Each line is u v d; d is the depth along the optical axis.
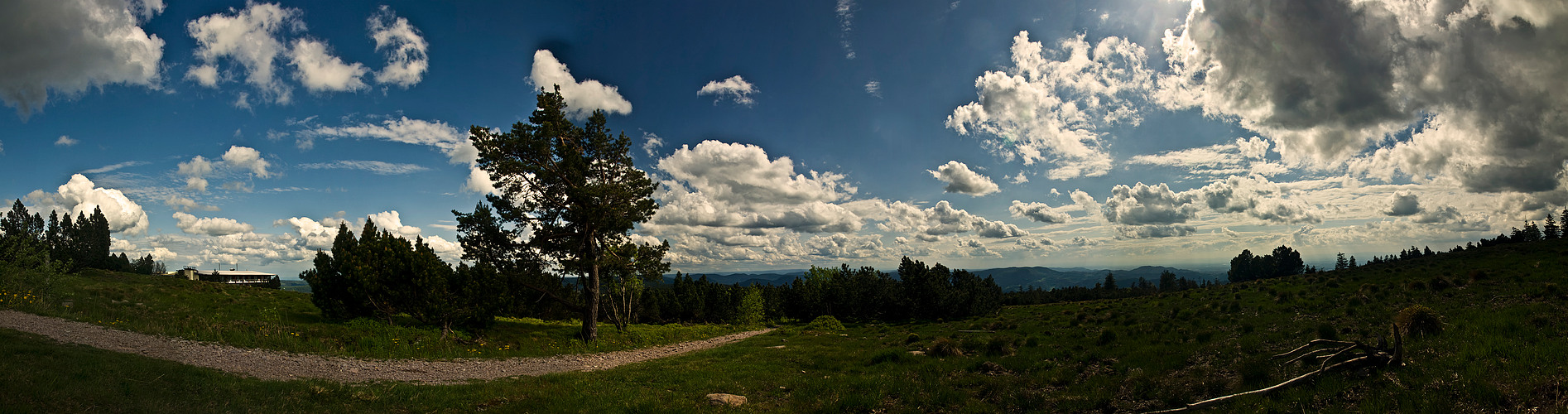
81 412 7.95
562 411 12.82
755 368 20.69
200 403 10.01
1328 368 10.58
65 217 75.88
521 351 27.72
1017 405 12.30
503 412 12.86
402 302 30.20
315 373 16.84
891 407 13.02
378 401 12.96
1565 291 16.34
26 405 7.59
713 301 86.31
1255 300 31.28
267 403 10.97
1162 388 12.30
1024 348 21.36
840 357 24.05
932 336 33.72
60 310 22.03
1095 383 13.27
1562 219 58.97
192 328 21.14
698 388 16.23
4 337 13.29
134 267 96.19
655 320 77.12
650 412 12.91
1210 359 14.68
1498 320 12.72
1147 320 27.94
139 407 8.86
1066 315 38.56
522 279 34.56
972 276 76.75
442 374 19.05
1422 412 8.21
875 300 80.69
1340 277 39.16
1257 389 11.11
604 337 36.66
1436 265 37.88
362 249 30.77
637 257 35.88
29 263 25.70
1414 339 12.77
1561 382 7.89
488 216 35.38
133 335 18.61
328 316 31.31
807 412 12.88
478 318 29.80
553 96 36.31
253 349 19.72
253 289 52.72
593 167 36.44
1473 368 9.26
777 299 93.19
